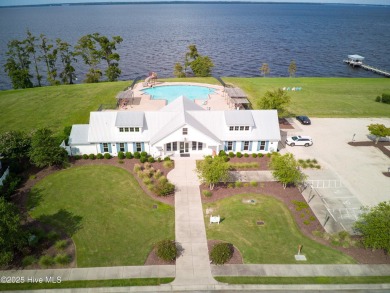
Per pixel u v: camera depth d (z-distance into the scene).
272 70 118.00
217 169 37.59
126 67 120.62
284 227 33.72
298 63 129.25
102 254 30.02
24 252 29.75
